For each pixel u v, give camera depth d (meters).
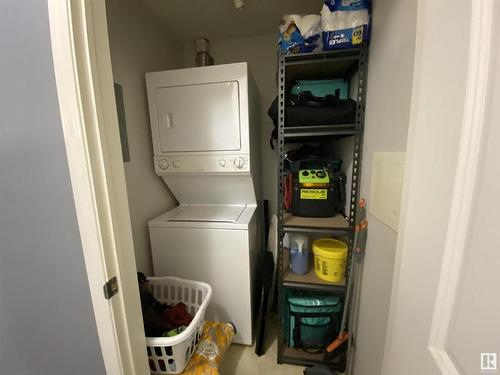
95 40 0.66
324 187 1.54
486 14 0.38
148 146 1.74
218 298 1.68
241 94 1.54
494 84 0.37
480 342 0.39
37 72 0.67
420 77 0.57
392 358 0.68
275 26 2.01
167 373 1.09
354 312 1.37
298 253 1.62
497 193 0.36
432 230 0.51
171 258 1.68
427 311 0.51
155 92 1.63
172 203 2.05
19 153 0.75
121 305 0.79
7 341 0.95
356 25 1.21
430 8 0.53
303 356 1.64
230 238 1.59
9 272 0.87
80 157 0.66
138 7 1.64
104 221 0.72
